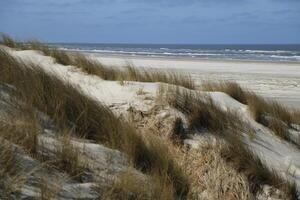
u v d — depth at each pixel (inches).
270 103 343.0
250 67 1127.6
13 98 171.6
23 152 130.5
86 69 325.4
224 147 222.7
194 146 228.8
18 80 192.2
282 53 2751.0
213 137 236.7
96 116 187.9
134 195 137.9
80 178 135.9
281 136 280.8
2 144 119.6
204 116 247.0
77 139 167.8
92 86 290.0
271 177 212.2
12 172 114.9
